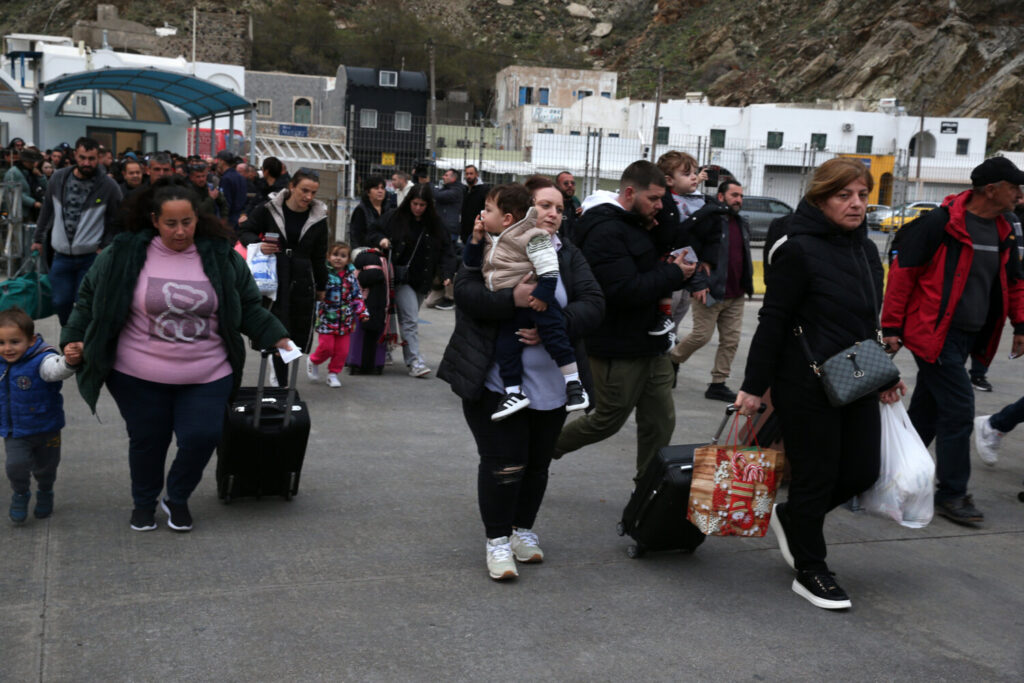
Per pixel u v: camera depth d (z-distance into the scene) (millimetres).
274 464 4453
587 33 117938
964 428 4785
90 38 51406
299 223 6359
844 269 3617
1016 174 4590
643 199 4215
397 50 93938
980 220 4773
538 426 3867
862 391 3479
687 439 6332
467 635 3297
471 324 3750
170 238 3844
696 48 107062
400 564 3926
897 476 3719
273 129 47188
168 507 4172
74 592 3492
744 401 3686
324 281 6602
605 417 4531
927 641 3404
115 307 3824
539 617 3469
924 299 4738
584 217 4355
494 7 120812
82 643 3102
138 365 3920
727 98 98500
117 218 3941
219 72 46500
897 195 25094
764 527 3697
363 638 3238
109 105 29141
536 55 111688
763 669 3131
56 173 7301
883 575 4043
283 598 3535
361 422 6434
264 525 4324
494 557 3795
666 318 4410
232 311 4027
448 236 8172
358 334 8031
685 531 3955
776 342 3629
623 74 108250
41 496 4242
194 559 3869
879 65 90250
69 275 7371
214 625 3281
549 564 4012
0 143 28203
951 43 88500
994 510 5031
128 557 3854
